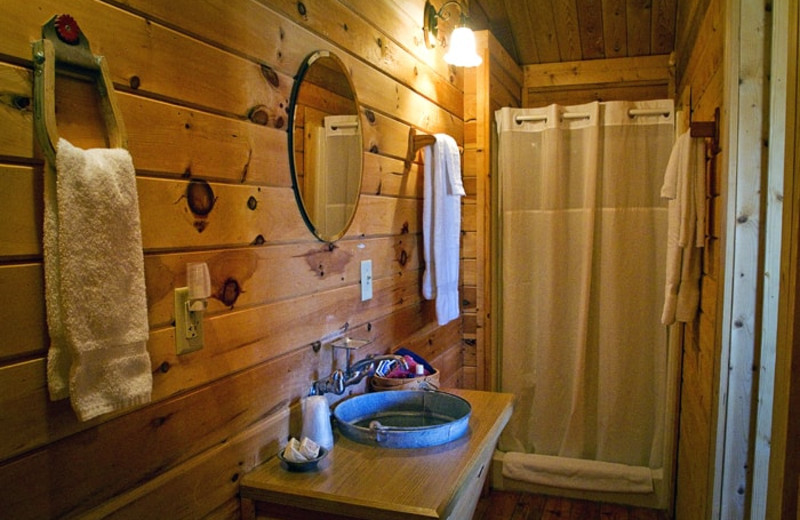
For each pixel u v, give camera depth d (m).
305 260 1.54
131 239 0.93
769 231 1.74
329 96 1.65
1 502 0.82
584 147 3.04
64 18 0.87
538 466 3.12
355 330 1.84
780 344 1.01
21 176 0.83
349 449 1.49
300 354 1.53
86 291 0.86
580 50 3.72
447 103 2.79
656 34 3.53
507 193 3.15
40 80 0.84
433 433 1.50
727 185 1.79
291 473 1.35
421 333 2.48
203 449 1.20
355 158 1.82
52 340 0.86
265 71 1.36
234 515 1.30
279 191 1.42
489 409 1.79
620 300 3.02
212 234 1.20
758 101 1.74
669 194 2.31
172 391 1.11
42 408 0.87
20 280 0.84
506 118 3.12
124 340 0.92
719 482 1.83
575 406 3.11
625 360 3.04
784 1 1.70
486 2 3.48
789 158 1.00
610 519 2.87
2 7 0.80
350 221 1.79
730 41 1.76
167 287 1.09
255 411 1.35
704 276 2.27
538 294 3.16
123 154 0.93
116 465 1.00
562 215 3.08
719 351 1.82
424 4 2.43
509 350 3.21
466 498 1.48
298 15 1.49
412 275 2.34
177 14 1.10
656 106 2.93
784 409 0.97
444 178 2.41
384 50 2.05
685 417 2.71
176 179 1.10
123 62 0.99
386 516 1.21
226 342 1.25
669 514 2.91
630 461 3.08
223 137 1.22
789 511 0.95
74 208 0.85
